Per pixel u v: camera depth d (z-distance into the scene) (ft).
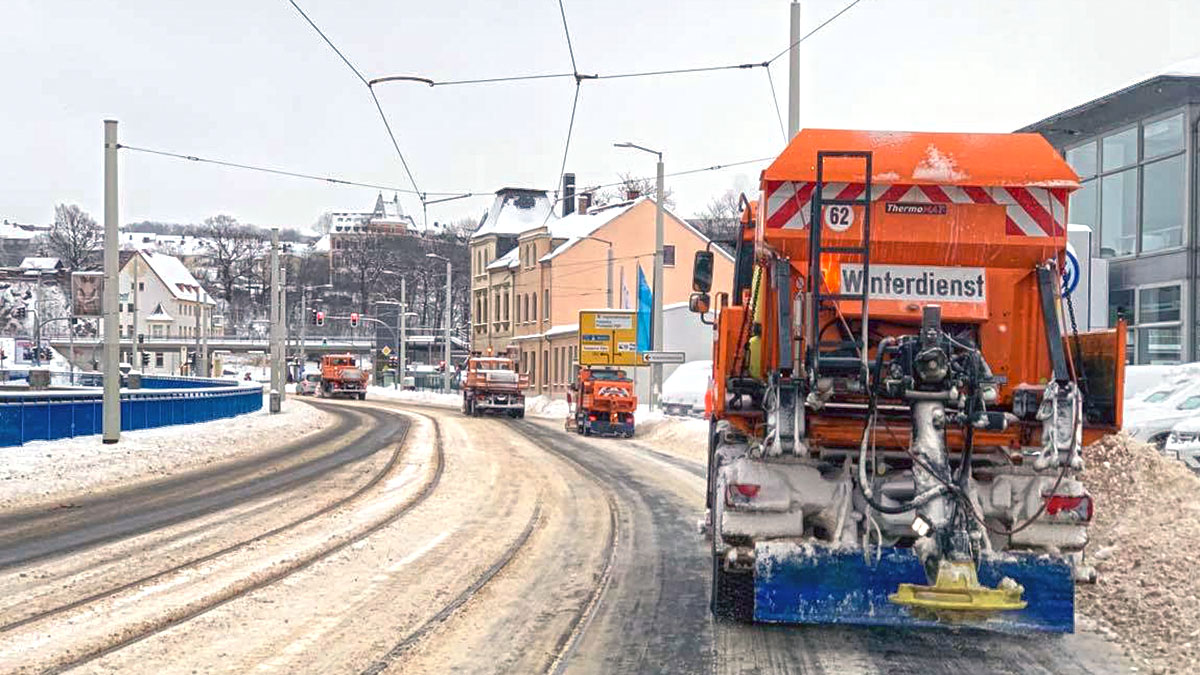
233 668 23.59
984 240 26.04
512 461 81.00
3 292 374.22
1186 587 28.17
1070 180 25.73
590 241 217.77
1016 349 26.22
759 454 25.57
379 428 124.06
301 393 277.85
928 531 24.12
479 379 160.56
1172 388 70.44
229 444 91.15
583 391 121.60
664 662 24.67
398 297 382.63
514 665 24.32
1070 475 25.30
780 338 25.16
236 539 41.60
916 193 26.12
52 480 59.72
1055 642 26.07
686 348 182.70
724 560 27.94
